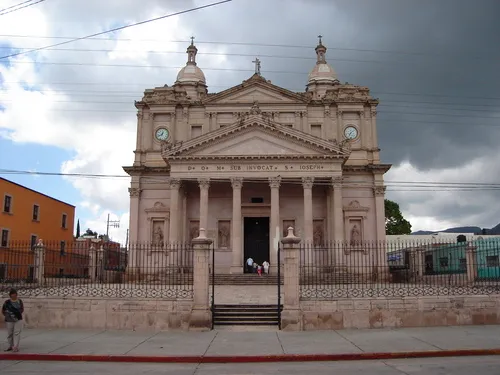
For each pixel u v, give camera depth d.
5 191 50.78
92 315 21.78
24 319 22.00
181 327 21.20
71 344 17.98
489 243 34.56
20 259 31.47
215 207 49.75
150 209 49.16
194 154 45.88
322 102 51.75
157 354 16.11
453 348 16.52
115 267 38.38
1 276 27.42
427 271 39.59
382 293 24.20
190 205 50.00
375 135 51.25
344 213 48.81
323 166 45.66
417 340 18.14
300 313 21.06
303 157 45.47
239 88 51.88
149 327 21.33
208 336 19.64
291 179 46.16
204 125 51.59
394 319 21.52
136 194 49.41
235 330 21.28
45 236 58.66
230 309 23.72
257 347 17.23
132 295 23.33
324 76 56.94
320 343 17.86
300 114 51.47
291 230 21.84
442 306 21.86
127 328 21.44
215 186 49.84
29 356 16.08
